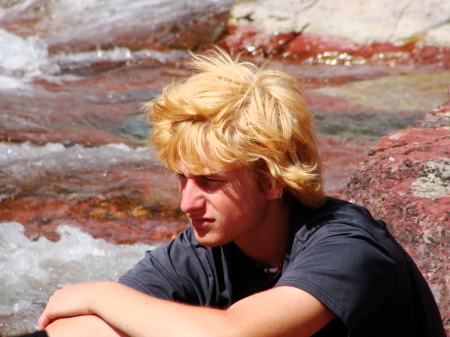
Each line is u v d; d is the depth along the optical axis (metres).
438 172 10.84
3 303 12.03
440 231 9.46
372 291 5.77
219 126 5.88
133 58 35.12
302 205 6.56
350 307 5.55
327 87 28.95
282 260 6.77
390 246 6.33
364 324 6.12
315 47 35.06
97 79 31.52
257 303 5.51
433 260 9.37
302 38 35.62
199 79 6.21
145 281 7.02
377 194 10.63
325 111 24.77
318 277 5.61
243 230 6.32
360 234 6.08
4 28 39.69
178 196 17.00
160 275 7.05
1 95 27.80
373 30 35.00
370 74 31.22
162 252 7.20
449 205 9.94
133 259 13.62
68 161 19.83
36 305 12.00
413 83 29.16
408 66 32.47
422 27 34.66
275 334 5.38
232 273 6.89
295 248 6.31
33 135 22.20
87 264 13.45
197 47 36.22
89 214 15.87
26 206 16.33
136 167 19.44
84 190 17.38
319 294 5.51
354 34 35.03
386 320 6.24
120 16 39.78
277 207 6.54
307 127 6.39
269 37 36.00
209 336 5.32
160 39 36.88
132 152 20.86
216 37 36.75
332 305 5.50
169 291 7.04
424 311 6.56
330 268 5.66
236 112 5.97
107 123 24.06
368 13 35.72
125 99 27.61
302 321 5.45
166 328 5.54
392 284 6.00
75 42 36.84
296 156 6.27
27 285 12.68
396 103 26.08
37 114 24.95
